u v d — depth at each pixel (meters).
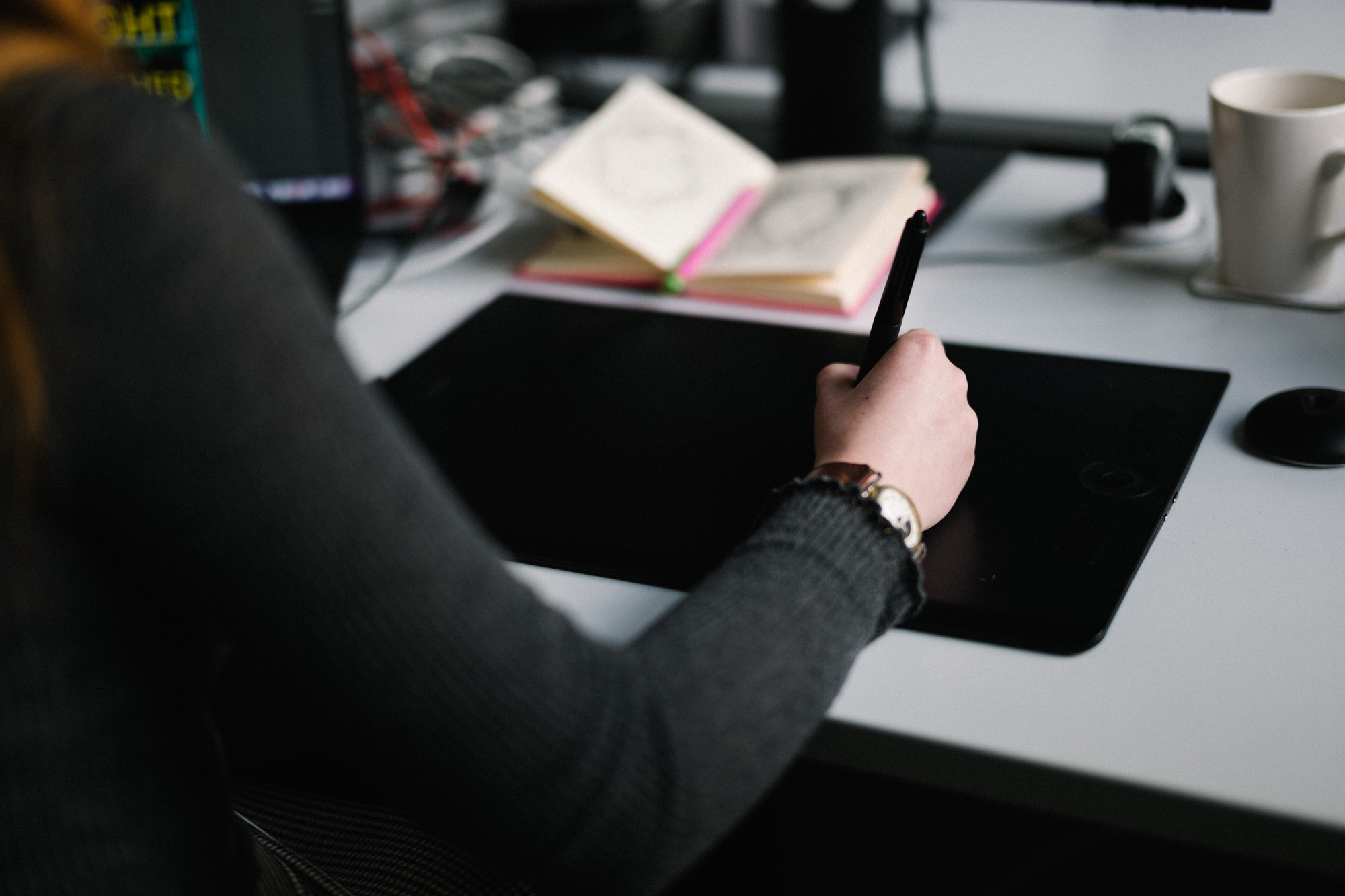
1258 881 1.19
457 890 0.63
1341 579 0.57
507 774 0.40
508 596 0.40
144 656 0.40
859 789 1.33
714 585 0.48
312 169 1.03
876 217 0.94
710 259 0.95
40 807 0.38
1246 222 0.82
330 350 0.38
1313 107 0.83
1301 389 0.68
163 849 0.41
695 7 1.50
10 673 0.36
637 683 0.43
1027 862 1.24
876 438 0.56
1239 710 0.50
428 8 1.54
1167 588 0.58
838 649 0.47
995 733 0.50
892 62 1.34
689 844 0.43
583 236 1.01
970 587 0.57
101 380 0.33
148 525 0.36
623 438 0.73
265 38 0.99
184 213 0.34
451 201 1.10
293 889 0.57
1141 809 0.48
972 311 0.87
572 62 1.39
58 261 0.33
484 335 0.88
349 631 0.37
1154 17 1.35
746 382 0.78
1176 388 0.73
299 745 0.79
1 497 0.34
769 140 1.20
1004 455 0.68
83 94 0.34
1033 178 1.08
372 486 0.37
